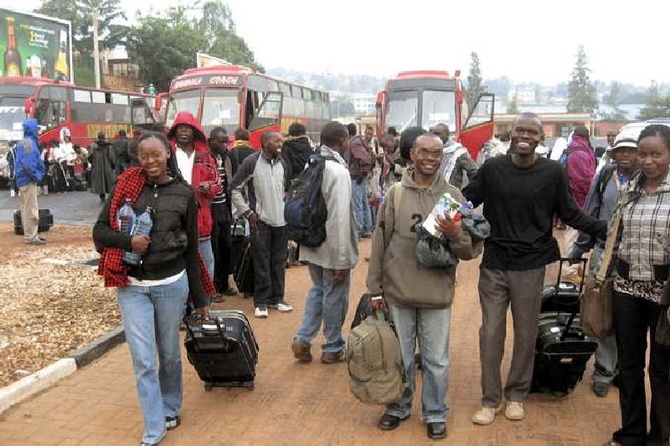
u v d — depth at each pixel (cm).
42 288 810
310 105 2892
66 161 2127
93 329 657
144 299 429
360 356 433
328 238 550
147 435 436
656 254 388
